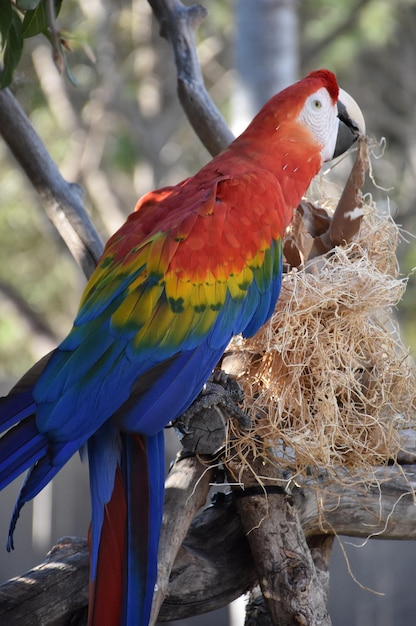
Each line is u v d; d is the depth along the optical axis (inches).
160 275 155.7
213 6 585.3
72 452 141.9
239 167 175.3
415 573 414.3
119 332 150.7
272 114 182.2
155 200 185.2
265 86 333.1
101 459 148.1
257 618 190.5
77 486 427.2
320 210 193.0
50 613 164.9
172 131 581.3
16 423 143.4
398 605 411.2
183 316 156.0
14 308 607.8
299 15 610.9
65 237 233.1
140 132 575.5
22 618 163.0
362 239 183.9
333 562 411.8
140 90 576.7
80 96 590.2
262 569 170.4
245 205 167.2
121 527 143.6
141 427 146.3
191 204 166.4
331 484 183.9
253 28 332.5
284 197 179.8
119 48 597.0
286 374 167.2
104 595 138.2
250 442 165.6
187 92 244.4
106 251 166.4
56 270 677.3
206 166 179.3
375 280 171.3
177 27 250.7
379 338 176.9
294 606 166.9
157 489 146.9
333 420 166.4
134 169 607.2
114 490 146.6
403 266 582.9
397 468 191.5
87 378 146.2
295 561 169.8
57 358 148.5
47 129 606.9
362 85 685.3
